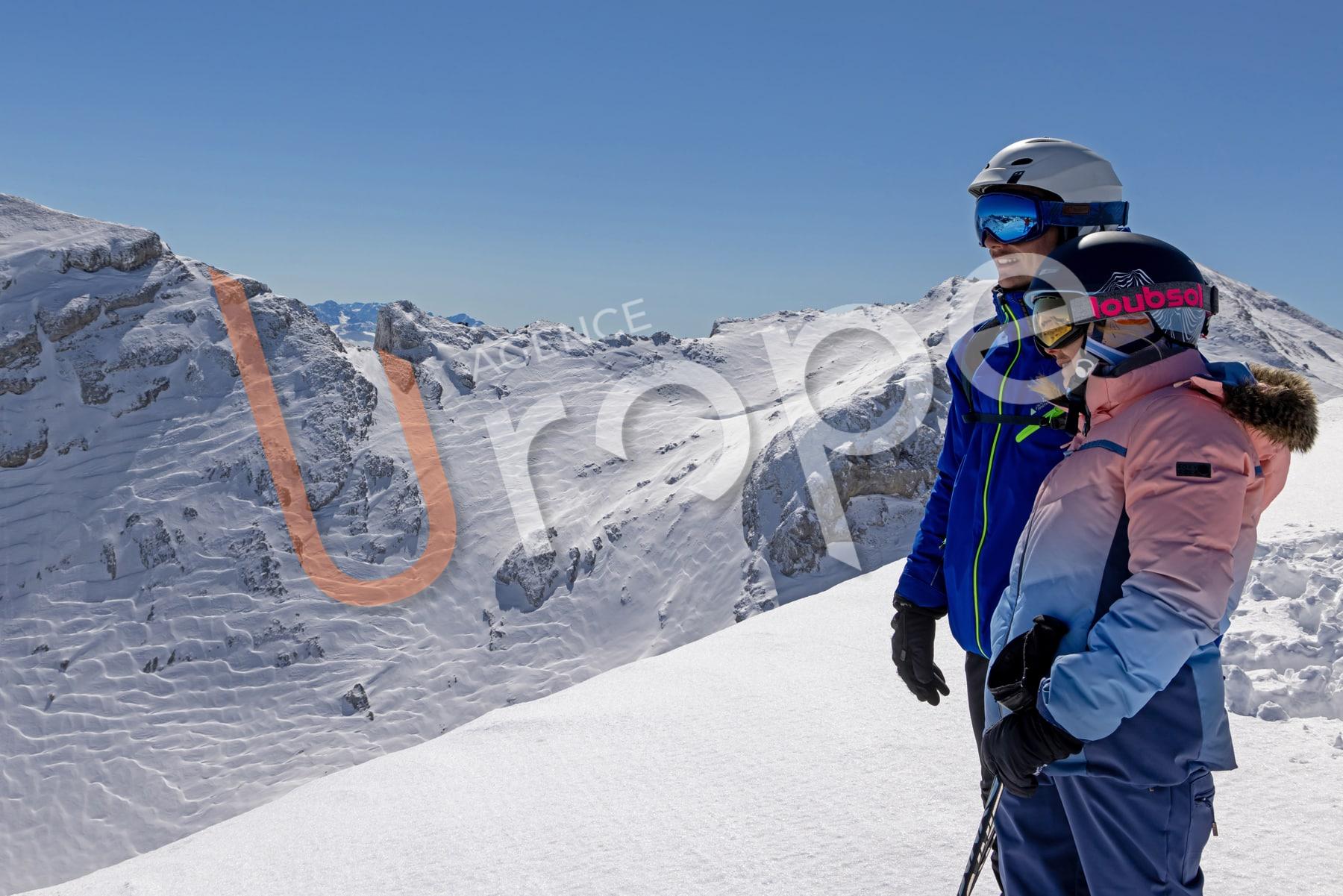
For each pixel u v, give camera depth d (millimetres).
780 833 3000
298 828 4027
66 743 55719
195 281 91812
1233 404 1465
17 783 52812
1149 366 1514
